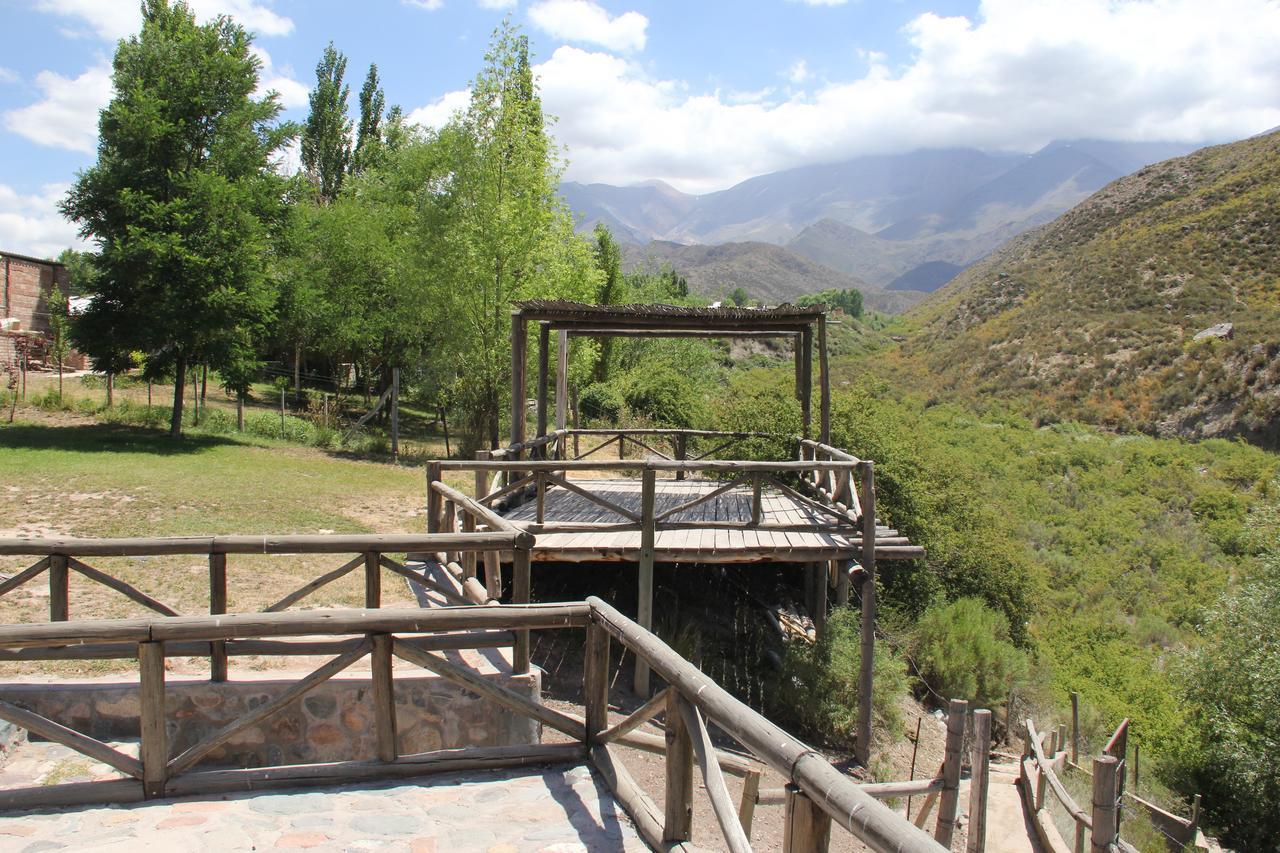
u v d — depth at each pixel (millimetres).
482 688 3980
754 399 18031
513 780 3891
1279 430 41375
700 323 11320
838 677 8766
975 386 58562
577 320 11516
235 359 18141
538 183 19859
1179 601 26188
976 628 13172
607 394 27078
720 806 2496
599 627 4047
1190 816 14016
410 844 3209
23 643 3396
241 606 7227
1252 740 14758
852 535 8773
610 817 3506
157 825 3352
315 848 3162
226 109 17312
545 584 10375
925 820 6996
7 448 14109
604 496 11203
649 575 8125
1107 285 63375
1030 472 39844
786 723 8789
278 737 4738
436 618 3834
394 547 4684
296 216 19328
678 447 13242
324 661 5719
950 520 17594
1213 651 16422
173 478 12891
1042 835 8281
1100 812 5867
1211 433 44062
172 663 5684
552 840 3271
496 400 20141
